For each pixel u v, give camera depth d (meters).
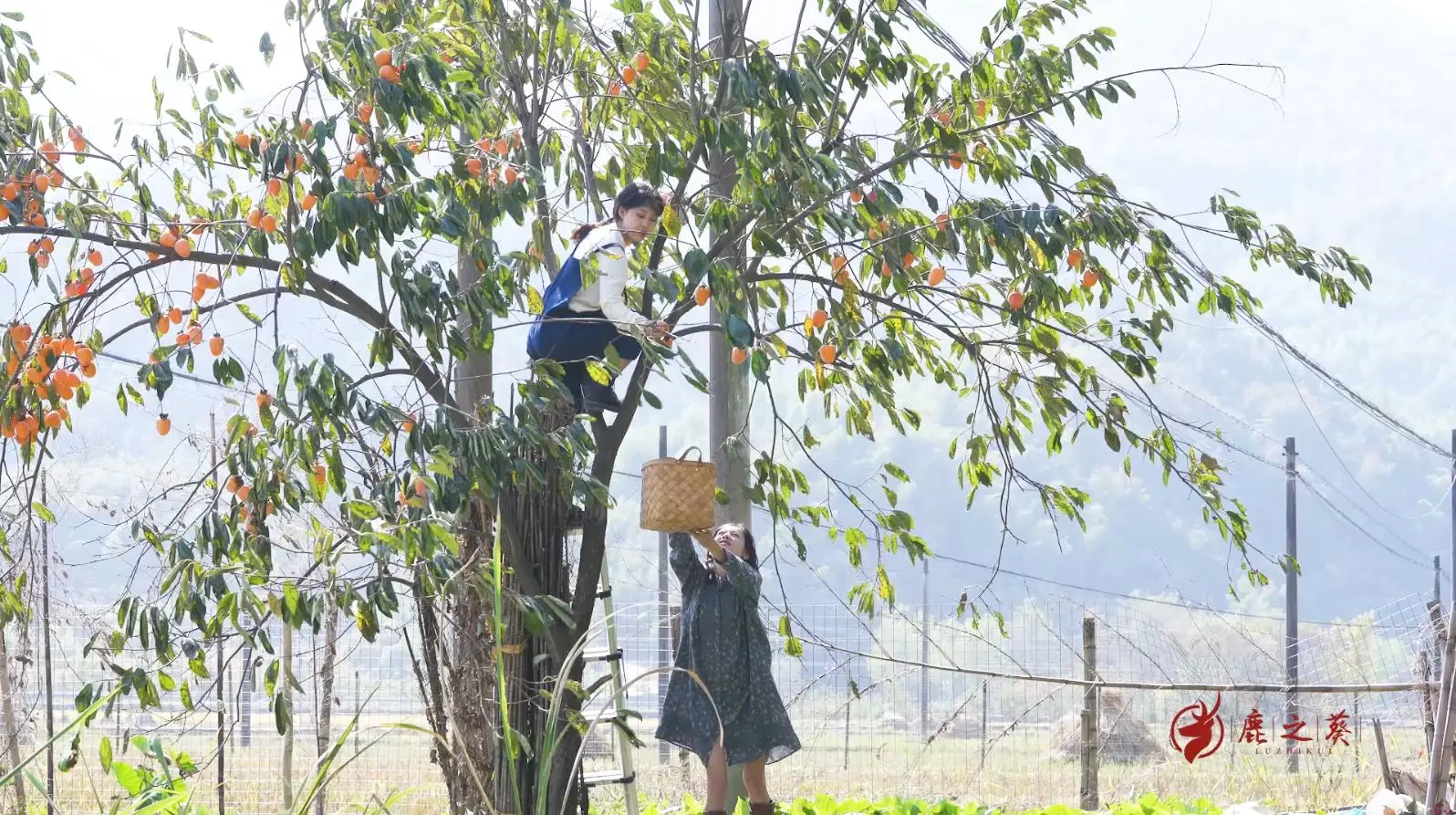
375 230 8.09
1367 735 15.58
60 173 8.87
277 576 7.95
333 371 7.80
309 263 8.27
